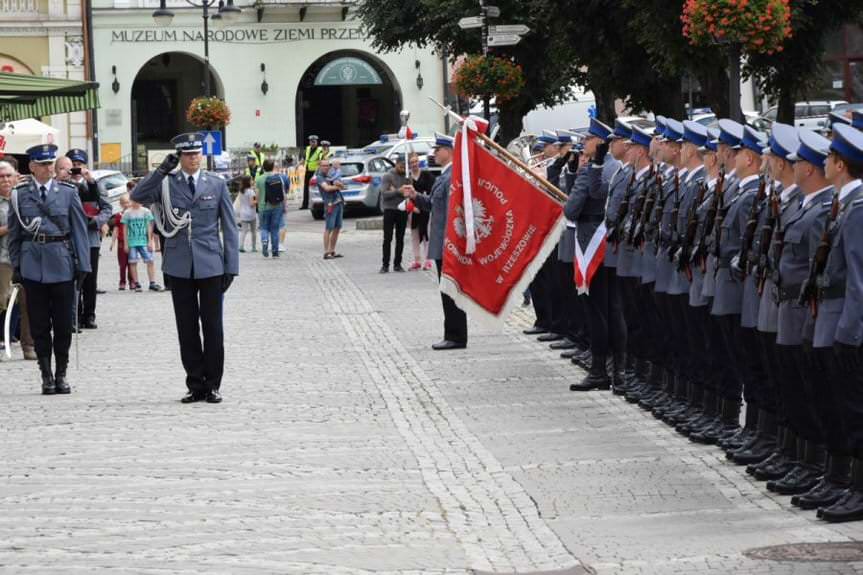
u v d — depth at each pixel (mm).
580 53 31891
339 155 60562
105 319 28719
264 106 73375
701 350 15227
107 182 52438
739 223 13656
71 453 15148
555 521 11891
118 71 71062
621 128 17109
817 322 11453
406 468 14117
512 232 19953
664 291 15828
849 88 46156
